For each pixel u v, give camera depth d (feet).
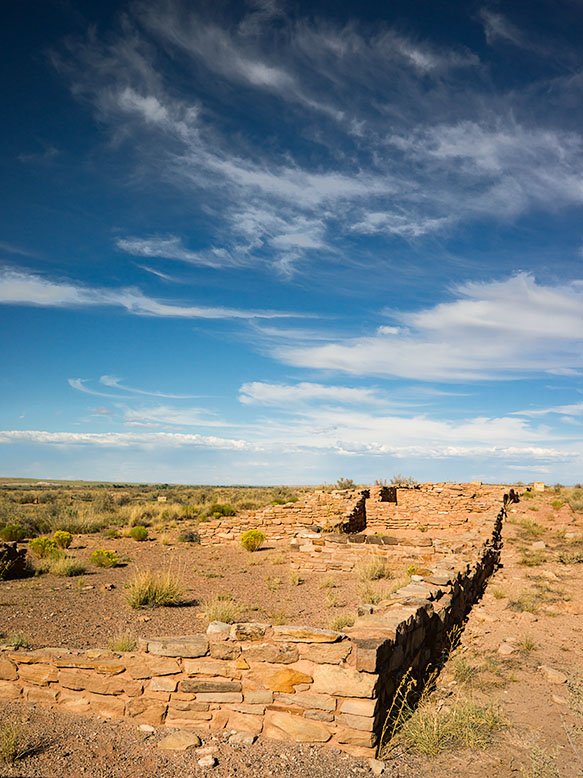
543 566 51.11
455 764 17.20
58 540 69.21
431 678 24.43
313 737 18.11
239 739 18.28
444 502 89.45
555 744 18.80
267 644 19.27
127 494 193.16
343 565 53.06
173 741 17.95
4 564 49.67
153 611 36.96
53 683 20.99
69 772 16.14
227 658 19.52
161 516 102.73
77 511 105.91
